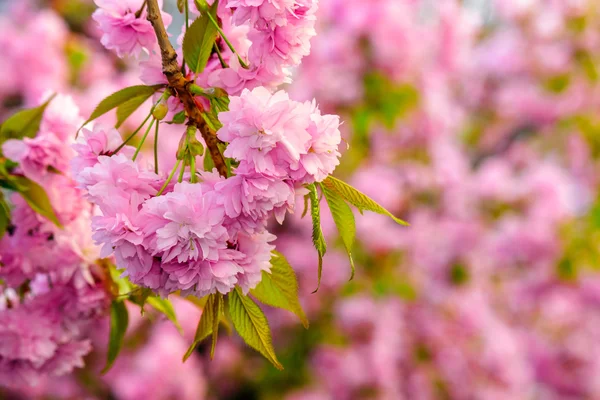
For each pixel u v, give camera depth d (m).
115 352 1.36
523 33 5.09
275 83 0.97
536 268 4.58
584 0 4.84
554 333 4.98
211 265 0.83
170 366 3.80
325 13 3.76
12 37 4.04
